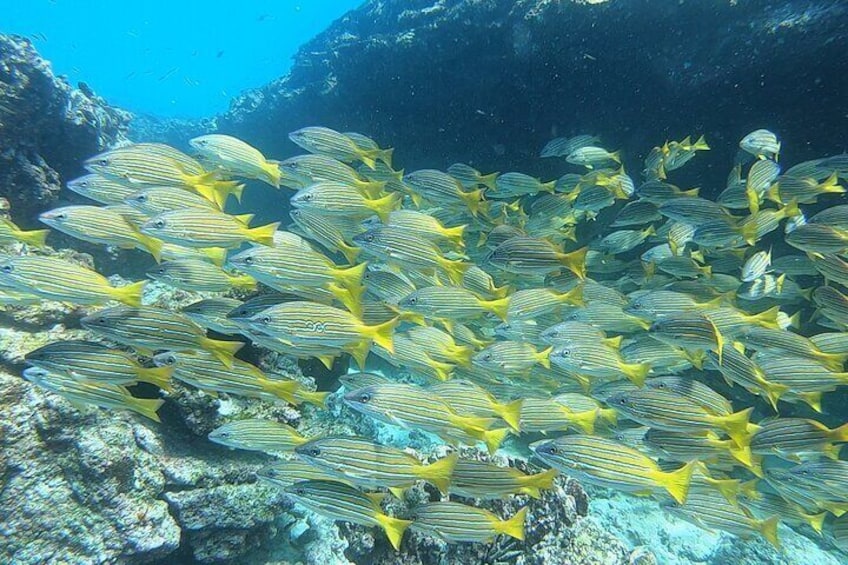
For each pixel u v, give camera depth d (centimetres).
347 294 107
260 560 110
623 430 121
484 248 193
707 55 212
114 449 97
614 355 116
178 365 93
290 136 160
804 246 142
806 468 103
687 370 213
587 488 169
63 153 190
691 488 102
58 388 84
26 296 100
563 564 99
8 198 168
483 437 89
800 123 205
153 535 96
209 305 103
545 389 146
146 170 119
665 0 214
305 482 83
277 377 98
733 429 96
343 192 130
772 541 96
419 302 122
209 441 114
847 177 154
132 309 90
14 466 93
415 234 125
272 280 103
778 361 117
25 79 170
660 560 141
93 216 103
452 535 82
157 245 106
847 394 196
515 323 140
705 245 159
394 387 87
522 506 104
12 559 89
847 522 106
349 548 101
